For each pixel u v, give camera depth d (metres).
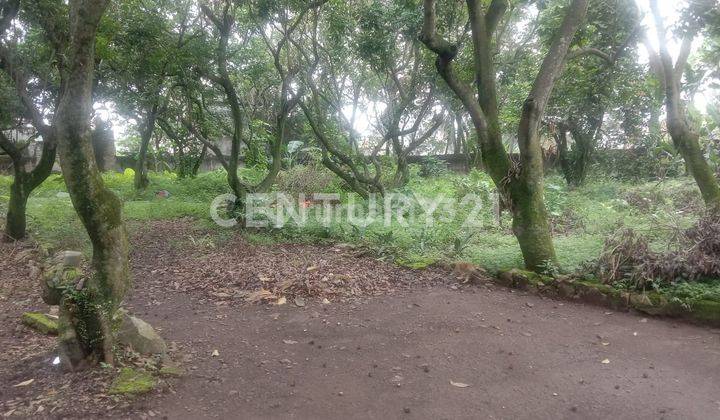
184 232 9.58
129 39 8.95
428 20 6.20
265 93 15.90
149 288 6.37
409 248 7.81
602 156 14.27
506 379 3.94
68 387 3.57
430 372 4.06
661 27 7.29
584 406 3.51
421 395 3.68
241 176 13.48
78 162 3.64
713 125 10.88
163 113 12.97
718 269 5.36
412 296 6.02
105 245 3.81
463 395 3.68
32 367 3.96
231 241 8.55
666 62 7.44
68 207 11.49
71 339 3.80
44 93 9.36
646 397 3.62
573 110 12.79
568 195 11.66
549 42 9.35
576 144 14.26
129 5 8.77
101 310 3.81
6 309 5.59
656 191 10.59
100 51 8.13
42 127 8.41
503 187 6.48
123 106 10.38
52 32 7.87
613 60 7.58
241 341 4.71
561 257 6.65
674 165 12.87
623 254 5.81
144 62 9.51
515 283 6.30
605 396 3.65
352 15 9.88
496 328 5.00
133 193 14.24
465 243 7.67
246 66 11.96
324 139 11.20
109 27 8.00
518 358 4.32
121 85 10.21
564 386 3.81
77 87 3.55
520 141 6.25
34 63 8.85
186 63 9.77
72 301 3.83
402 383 3.87
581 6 6.07
